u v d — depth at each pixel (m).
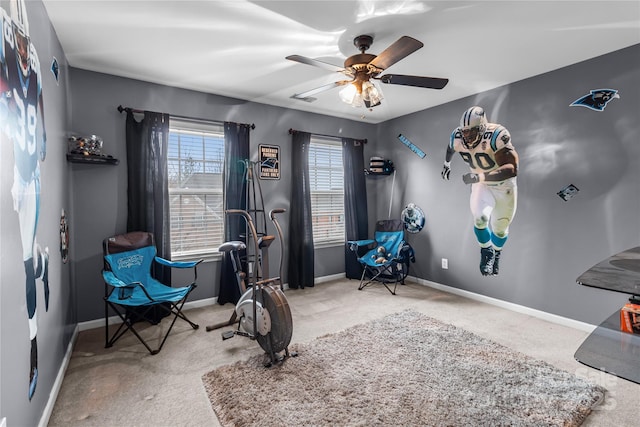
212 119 3.45
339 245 4.55
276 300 2.16
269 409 1.70
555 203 2.86
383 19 2.04
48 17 1.94
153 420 1.65
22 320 1.31
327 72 2.90
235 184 3.51
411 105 3.92
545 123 2.91
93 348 2.44
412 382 1.92
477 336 2.55
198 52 2.49
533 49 2.47
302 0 1.83
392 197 4.59
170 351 2.39
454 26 2.12
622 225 2.48
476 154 3.47
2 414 1.10
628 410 1.66
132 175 2.96
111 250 2.64
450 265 3.81
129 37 2.25
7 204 1.17
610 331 1.71
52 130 1.98
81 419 1.66
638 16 2.02
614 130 2.51
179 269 3.29
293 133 3.99
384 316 3.03
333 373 2.03
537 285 3.00
